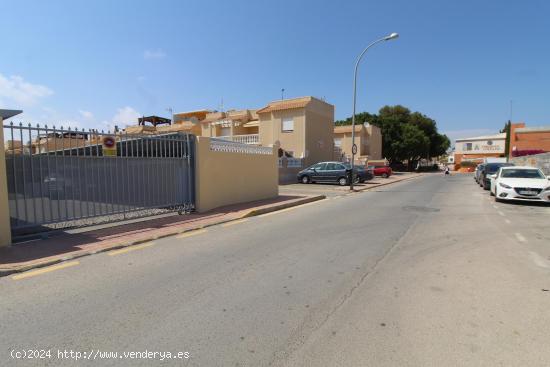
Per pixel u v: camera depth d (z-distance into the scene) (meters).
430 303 3.74
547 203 12.10
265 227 7.94
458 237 6.88
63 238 6.55
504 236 6.96
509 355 2.74
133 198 8.19
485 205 11.78
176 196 9.23
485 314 3.46
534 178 12.49
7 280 4.49
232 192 11.20
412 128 50.72
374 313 3.51
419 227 7.91
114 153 7.74
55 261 5.20
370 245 6.27
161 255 5.61
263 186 12.99
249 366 2.63
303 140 28.09
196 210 9.67
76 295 3.98
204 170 9.80
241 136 31.83
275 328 3.21
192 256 5.55
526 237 6.88
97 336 3.07
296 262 5.22
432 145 57.94
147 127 40.28
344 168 21.75
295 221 8.73
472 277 4.54
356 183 23.17
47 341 2.99
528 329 3.16
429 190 18.42
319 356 2.75
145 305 3.70
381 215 9.68
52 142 6.68
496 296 3.91
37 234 6.54
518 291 4.06
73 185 7.01
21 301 3.83
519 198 11.64
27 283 4.38
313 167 23.05
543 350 2.81
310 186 20.92
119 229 7.39
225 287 4.22
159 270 4.86
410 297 3.90
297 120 28.38
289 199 12.84
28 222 6.35
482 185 19.97
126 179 8.02
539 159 27.92
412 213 10.04
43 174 6.53
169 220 8.44
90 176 7.29
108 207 7.65
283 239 6.73
